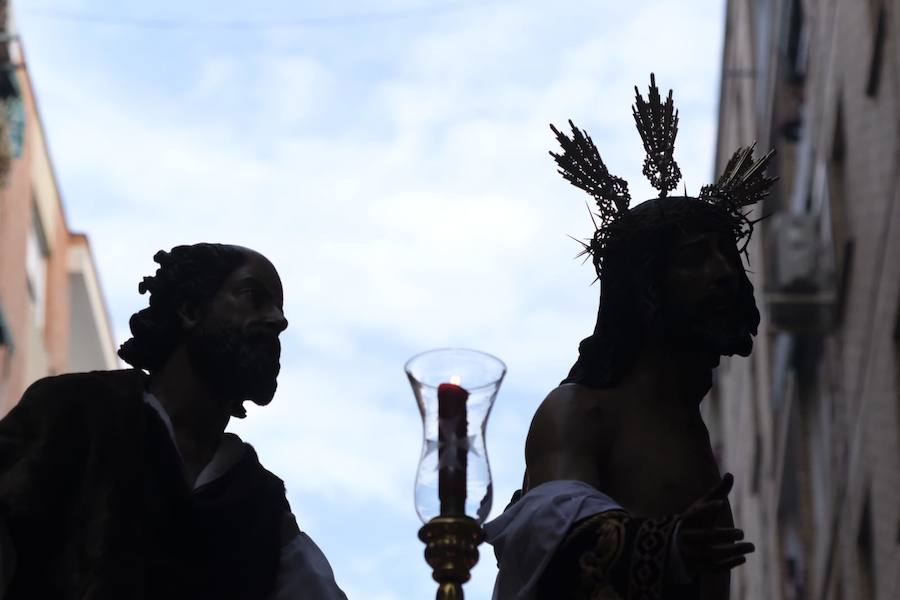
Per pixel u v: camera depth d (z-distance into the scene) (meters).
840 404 40.94
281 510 12.95
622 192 12.80
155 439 12.31
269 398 13.10
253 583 12.43
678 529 10.92
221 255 13.27
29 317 62.34
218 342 12.97
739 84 57.53
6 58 50.44
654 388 12.39
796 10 46.59
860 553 38.78
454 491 10.50
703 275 12.36
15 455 12.08
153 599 11.91
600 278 12.67
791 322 41.41
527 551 11.29
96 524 11.78
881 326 36.09
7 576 11.62
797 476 46.84
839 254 40.62
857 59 38.31
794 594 48.09
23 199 60.31
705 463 12.29
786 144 49.34
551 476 11.88
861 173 38.44
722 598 12.01
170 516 12.19
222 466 12.77
